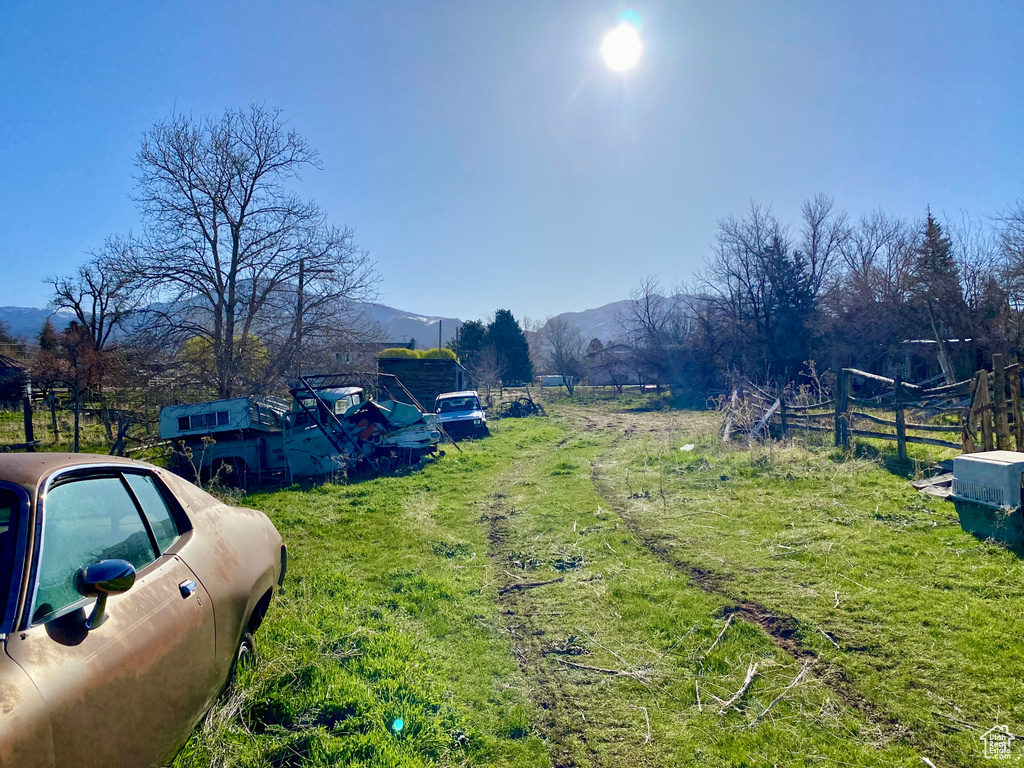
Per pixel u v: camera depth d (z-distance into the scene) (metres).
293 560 6.84
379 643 4.42
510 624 4.98
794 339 31.41
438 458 13.98
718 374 35.16
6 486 2.34
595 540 7.15
